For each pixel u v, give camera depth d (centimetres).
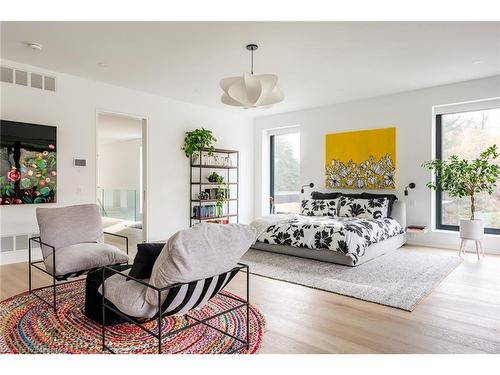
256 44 362
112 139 1053
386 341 224
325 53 386
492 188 497
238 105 348
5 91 409
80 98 477
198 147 602
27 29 328
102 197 937
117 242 593
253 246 508
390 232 491
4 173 403
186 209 623
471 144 519
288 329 243
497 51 382
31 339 229
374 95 574
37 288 330
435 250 510
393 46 367
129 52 385
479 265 415
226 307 285
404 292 316
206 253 191
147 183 562
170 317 265
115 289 214
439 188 537
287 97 586
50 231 323
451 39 349
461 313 270
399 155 562
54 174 445
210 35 339
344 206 566
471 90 494
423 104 538
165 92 556
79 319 261
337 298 305
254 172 765
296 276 370
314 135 663
